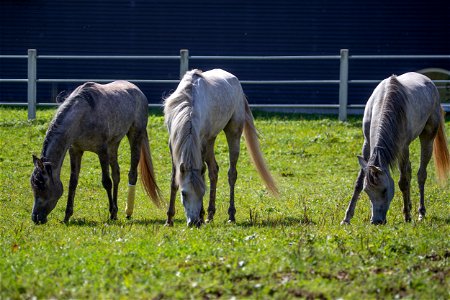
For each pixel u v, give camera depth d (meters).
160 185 17.72
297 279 8.48
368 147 13.29
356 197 13.07
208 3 29.33
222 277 8.49
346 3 29.12
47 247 10.32
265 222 13.11
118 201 16.11
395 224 12.39
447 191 16.73
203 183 11.88
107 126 13.80
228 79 14.23
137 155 14.81
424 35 29.02
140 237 11.06
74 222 13.46
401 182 13.29
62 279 8.52
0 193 16.52
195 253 9.59
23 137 21.20
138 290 7.96
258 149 14.91
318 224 12.42
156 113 25.09
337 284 8.34
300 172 18.97
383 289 8.20
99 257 9.46
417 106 13.43
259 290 8.07
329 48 29.33
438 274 8.85
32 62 22.73
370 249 9.85
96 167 19.09
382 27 29.12
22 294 8.10
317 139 21.50
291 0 29.20
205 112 12.80
